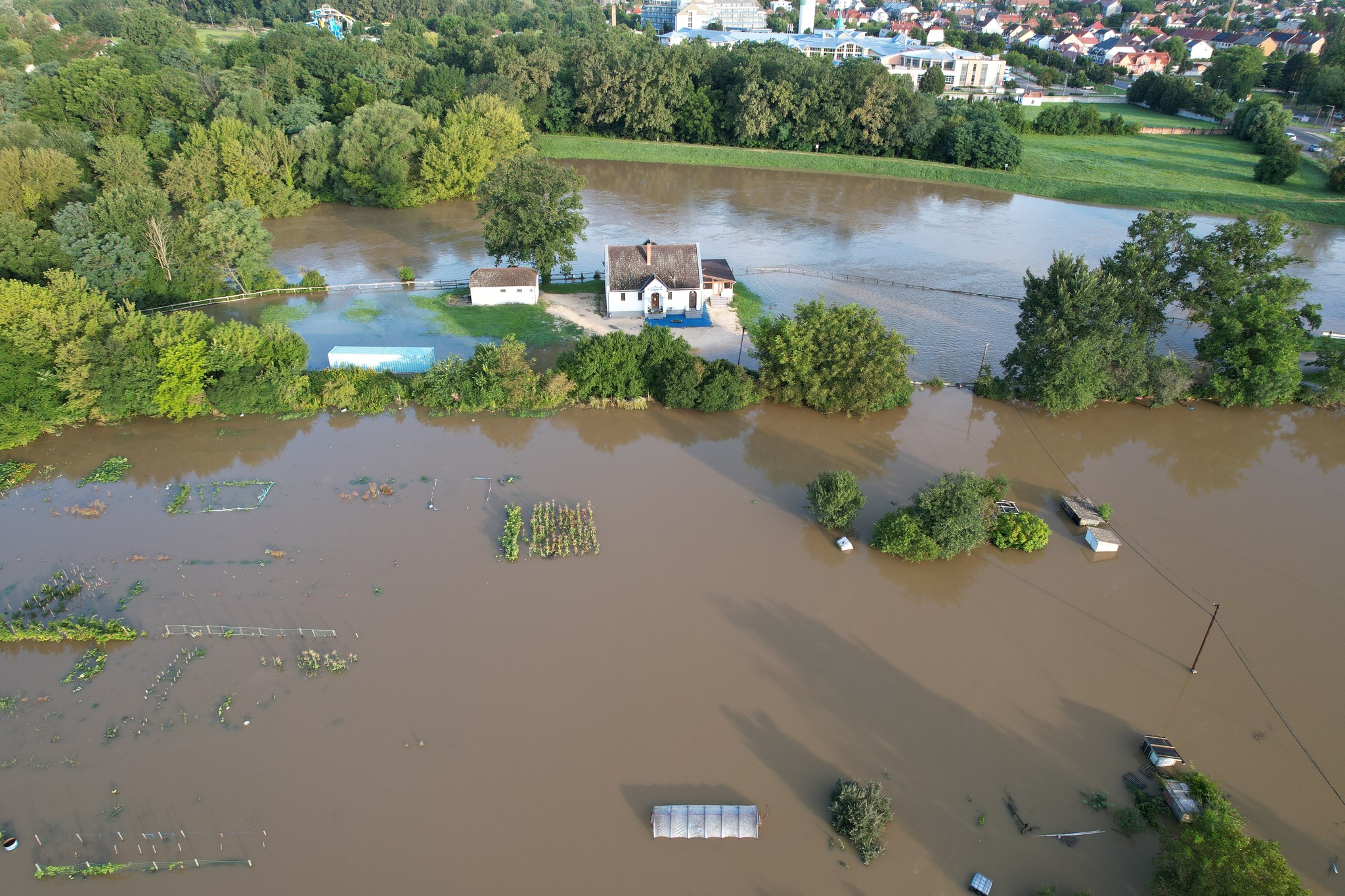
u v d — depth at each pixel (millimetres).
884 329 67312
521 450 62312
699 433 65375
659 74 156500
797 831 35438
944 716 40781
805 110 152500
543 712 40469
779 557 51500
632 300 83500
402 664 42969
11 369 60531
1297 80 198875
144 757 38062
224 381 64938
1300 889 29078
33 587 47938
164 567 49594
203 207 102625
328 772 37406
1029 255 107000
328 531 52812
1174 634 46250
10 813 35625
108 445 62156
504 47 159500
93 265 78250
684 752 38625
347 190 121438
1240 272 70875
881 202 133250
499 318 83188
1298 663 44250
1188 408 71000
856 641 45250
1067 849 34781
